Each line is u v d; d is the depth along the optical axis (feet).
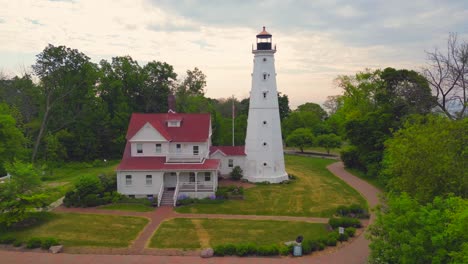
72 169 189.47
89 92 212.84
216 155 160.25
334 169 191.01
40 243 84.07
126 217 106.83
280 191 139.85
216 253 80.28
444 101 146.61
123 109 228.84
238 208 117.60
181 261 76.74
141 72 247.09
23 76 219.00
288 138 252.01
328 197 131.54
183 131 146.92
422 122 115.24
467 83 139.33
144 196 129.59
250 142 155.63
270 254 80.18
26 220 99.71
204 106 256.93
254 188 144.05
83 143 209.97
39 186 100.37
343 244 86.74
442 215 54.19
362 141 170.40
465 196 71.67
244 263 75.92
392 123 160.86
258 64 151.12
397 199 61.52
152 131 138.41
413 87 159.02
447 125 83.25
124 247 84.23
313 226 100.01
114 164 207.82
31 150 186.50
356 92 217.77
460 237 50.06
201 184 134.00
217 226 99.55
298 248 79.71
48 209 113.39
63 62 196.13
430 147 75.51
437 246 52.26
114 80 236.63
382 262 61.05
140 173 128.98
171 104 159.12
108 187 130.31
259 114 152.56
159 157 139.13
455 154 77.82
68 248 83.05
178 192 127.54
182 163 134.10
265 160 153.17
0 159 141.08
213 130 217.77
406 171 78.33
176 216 108.78
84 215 107.86
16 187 94.12
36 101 215.92
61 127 211.61
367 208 116.57
